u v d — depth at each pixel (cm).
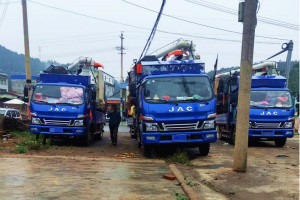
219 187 554
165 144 877
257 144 1336
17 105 3912
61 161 792
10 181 557
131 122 1441
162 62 1002
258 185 565
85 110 1145
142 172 678
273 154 995
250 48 667
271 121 1167
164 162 824
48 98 1131
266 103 1188
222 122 1493
